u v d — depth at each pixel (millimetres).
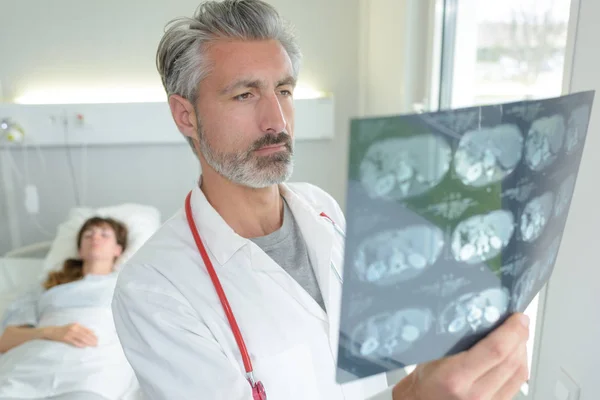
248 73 875
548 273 614
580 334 995
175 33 954
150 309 867
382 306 495
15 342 1931
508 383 574
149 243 1020
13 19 2393
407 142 448
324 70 2535
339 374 509
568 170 571
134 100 2482
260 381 877
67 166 2543
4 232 2609
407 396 625
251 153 901
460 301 527
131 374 1862
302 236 1050
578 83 941
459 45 1836
